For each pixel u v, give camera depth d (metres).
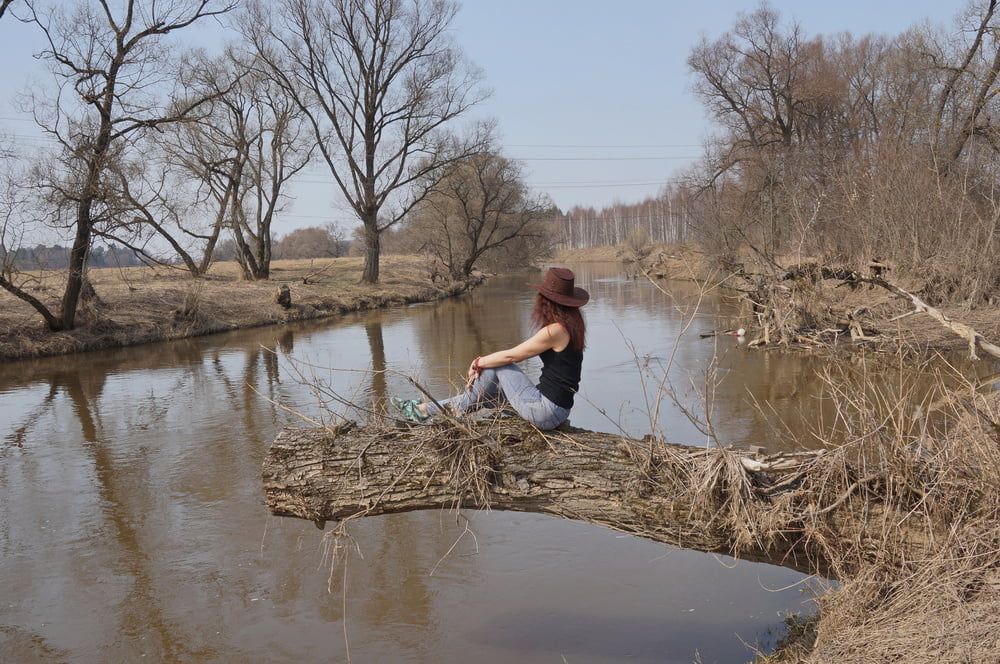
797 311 16.22
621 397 11.66
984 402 4.48
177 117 20.66
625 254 80.69
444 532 7.05
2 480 9.09
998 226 16.50
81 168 19.19
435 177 41.03
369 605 5.71
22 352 19.06
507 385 4.59
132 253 21.19
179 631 5.48
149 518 7.68
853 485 3.90
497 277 62.75
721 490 4.07
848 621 3.86
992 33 21.05
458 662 4.84
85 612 5.82
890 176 18.41
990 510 3.84
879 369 8.68
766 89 42.12
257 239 37.34
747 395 11.45
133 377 16.12
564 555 6.41
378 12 36.31
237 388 14.33
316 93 36.22
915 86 25.11
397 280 42.22
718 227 26.48
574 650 4.89
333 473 4.42
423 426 4.55
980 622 3.34
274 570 6.41
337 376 14.98
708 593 5.59
